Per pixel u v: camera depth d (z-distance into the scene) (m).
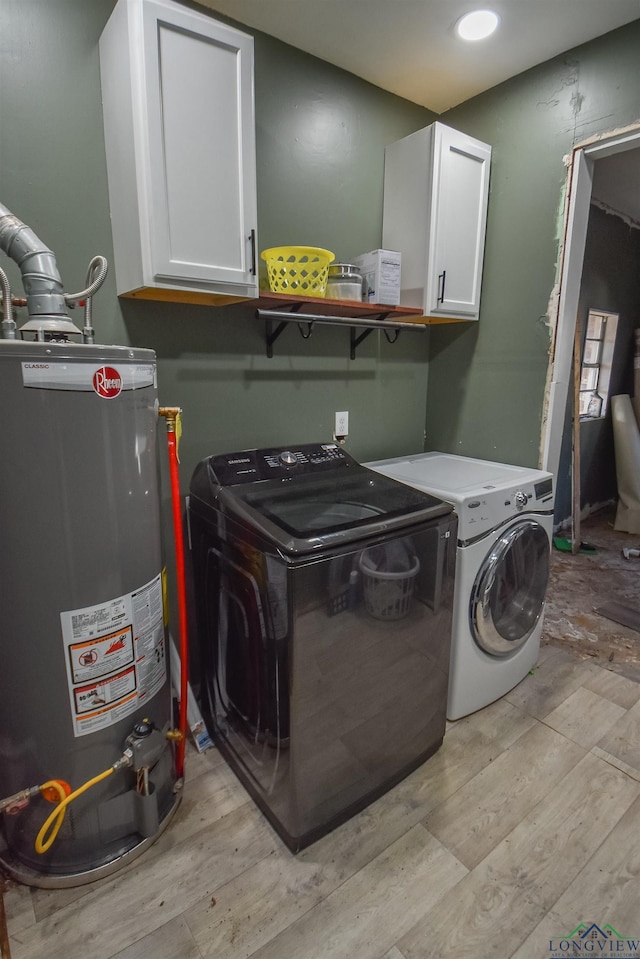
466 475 1.96
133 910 1.18
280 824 1.36
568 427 3.63
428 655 1.53
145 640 1.29
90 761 1.23
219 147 1.38
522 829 1.39
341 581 1.23
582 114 1.84
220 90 1.35
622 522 3.88
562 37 1.77
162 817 1.39
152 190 1.29
